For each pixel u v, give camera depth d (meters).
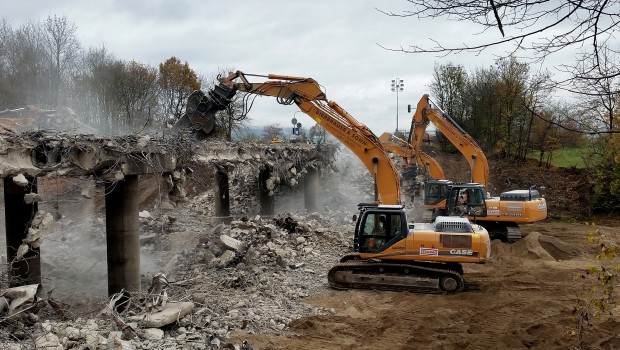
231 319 11.48
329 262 17.58
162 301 10.95
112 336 8.99
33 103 33.75
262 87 18.06
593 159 31.58
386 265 14.82
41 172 11.00
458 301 13.85
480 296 14.18
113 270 13.45
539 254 19.38
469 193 22.05
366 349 10.58
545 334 11.48
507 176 36.28
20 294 9.80
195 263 16.59
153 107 38.56
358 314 12.80
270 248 17.84
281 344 10.58
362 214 15.16
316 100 18.28
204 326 10.77
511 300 13.83
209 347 9.77
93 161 12.00
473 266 17.94
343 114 18.36
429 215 23.41
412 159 26.52
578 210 29.94
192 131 16.36
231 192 31.73
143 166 13.26
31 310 10.27
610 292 6.82
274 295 13.73
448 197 22.31
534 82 21.70
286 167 25.20
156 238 19.69
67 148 11.38
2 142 10.14
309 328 11.61
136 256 13.66
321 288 14.94
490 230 22.14
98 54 38.19
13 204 12.54
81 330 9.30
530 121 36.78
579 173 34.62
